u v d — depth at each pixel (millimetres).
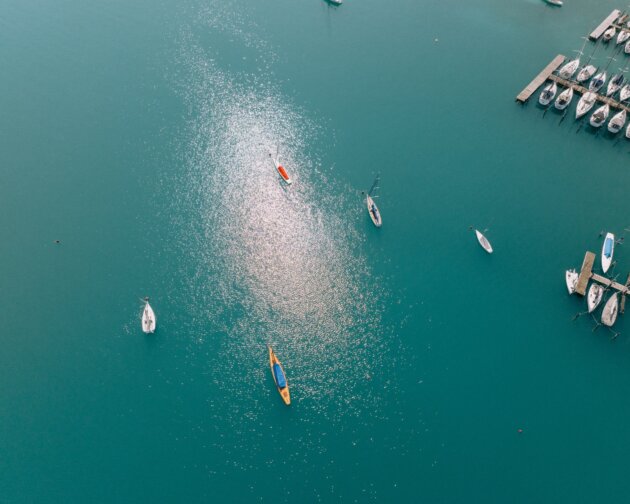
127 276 95562
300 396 84625
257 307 93562
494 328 92375
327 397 84812
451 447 81000
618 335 91250
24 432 79250
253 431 81312
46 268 95500
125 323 90062
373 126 119938
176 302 93250
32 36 136875
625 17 143000
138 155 112375
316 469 78688
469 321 93125
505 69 132375
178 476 77062
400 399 85062
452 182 110312
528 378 87375
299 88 127000
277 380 84250
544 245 101500
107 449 78688
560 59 133250
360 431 82000
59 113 119125
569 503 76875
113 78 127188
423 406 84438
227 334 90250
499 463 79875
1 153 110938
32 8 144750
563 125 120438
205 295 94375
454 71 132000
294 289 96062
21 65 129375
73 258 97000
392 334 91562
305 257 100000
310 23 144500
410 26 144500
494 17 146875
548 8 148750
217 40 137875
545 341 91000
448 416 83625
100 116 119062
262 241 101500
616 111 121250
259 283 96375
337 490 77188
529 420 83500
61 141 113812
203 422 81688
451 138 117812
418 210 106062
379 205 106625
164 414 82062
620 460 80312
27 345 87188
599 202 107688
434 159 113875
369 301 95250
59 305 91500
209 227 102750
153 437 80062
